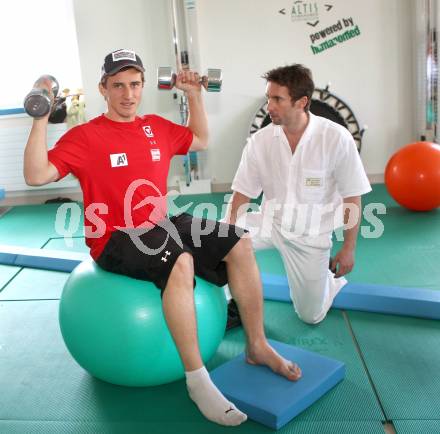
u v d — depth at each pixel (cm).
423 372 240
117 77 212
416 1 543
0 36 600
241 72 578
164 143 232
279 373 227
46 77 211
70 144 211
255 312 227
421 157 470
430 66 530
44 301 343
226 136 596
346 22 562
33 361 268
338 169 268
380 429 203
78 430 213
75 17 568
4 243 478
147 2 561
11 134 595
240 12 562
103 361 225
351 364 249
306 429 205
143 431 210
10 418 223
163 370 228
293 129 265
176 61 564
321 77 577
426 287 332
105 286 224
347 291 306
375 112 583
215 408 192
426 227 444
